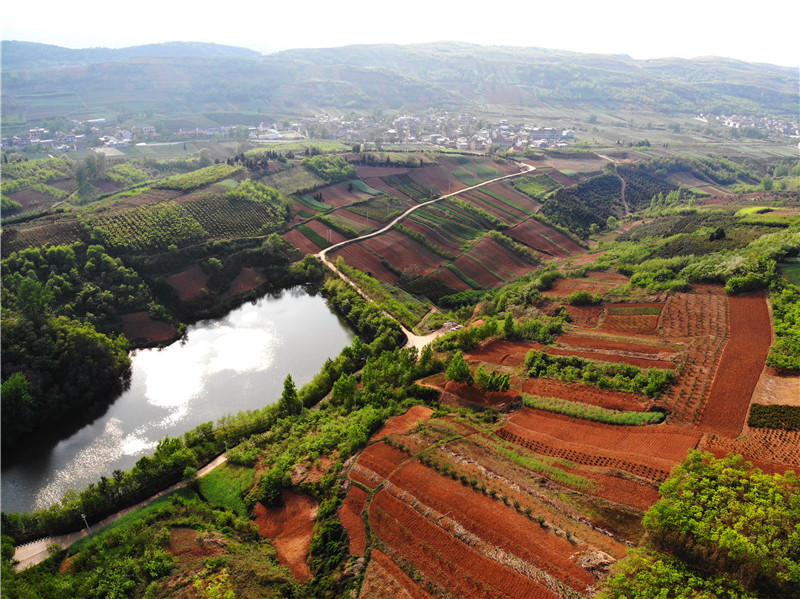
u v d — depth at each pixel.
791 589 43.50
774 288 101.69
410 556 55.91
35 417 92.94
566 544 53.53
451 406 87.88
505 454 69.19
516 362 98.31
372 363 101.25
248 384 107.75
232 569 58.25
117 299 124.44
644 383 81.50
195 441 85.69
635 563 48.31
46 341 100.56
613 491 60.00
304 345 123.19
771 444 62.88
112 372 106.31
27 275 117.50
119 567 59.25
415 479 66.00
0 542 65.12
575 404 79.56
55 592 56.69
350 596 52.56
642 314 106.12
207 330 129.38
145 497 75.12
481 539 55.72
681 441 66.50
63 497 76.62
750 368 80.50
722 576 45.50
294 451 79.38
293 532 65.38
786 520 47.59
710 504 51.12
